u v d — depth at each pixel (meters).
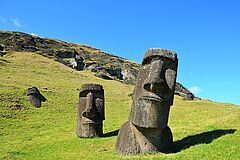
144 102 18.06
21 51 99.31
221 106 48.75
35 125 34.16
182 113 38.31
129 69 115.12
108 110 45.38
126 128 19.31
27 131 31.67
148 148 18.05
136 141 18.27
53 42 125.69
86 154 19.78
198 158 15.71
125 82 94.25
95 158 18.41
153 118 17.84
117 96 59.34
